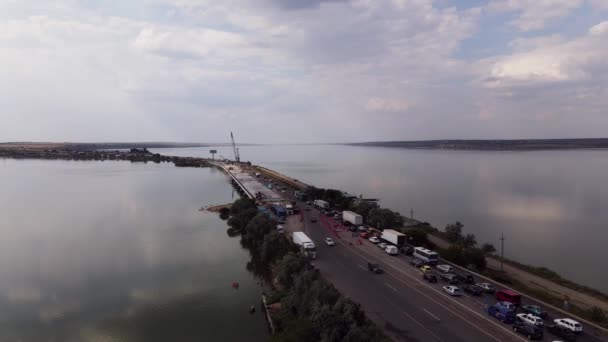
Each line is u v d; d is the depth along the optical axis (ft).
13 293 259.80
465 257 278.87
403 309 202.18
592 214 562.25
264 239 320.50
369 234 355.15
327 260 284.20
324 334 161.89
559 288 252.62
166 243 382.01
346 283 238.07
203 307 236.63
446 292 225.35
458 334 176.45
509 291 214.69
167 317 223.92
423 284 238.48
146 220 493.77
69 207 581.53
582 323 188.96
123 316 225.76
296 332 166.81
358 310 173.99
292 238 336.49
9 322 220.43
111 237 405.59
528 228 475.31
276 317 206.18
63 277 288.71
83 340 200.95
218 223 478.59
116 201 638.53
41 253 347.97
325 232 372.79
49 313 231.09
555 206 630.33
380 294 221.66
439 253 304.30
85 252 351.46
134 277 287.48
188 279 283.38
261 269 303.27
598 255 360.48
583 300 229.04
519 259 349.41
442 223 504.02
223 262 321.73
